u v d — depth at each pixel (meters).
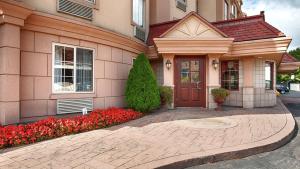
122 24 10.22
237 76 12.09
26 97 6.85
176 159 4.38
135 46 10.97
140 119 8.16
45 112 7.27
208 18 18.81
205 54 10.84
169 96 10.48
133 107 9.18
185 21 10.66
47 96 7.32
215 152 4.77
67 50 7.95
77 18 8.13
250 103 11.55
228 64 12.37
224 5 19.25
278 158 4.94
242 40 10.80
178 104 11.24
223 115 8.99
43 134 5.49
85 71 8.55
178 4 15.67
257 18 11.52
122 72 10.14
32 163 4.10
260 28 10.89
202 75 11.16
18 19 6.27
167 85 10.95
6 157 4.36
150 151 4.79
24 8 6.23
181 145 5.20
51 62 7.43
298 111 11.95
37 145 5.07
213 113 9.49
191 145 5.21
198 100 11.22
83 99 8.32
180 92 11.26
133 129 6.61
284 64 17.00
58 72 7.69
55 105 7.52
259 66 11.96
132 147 5.02
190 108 10.96
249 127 6.91
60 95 7.61
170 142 5.41
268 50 10.22
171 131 6.40
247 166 4.50
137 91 9.05
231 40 10.12
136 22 11.82
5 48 6.11
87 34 8.35
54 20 7.26
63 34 7.64
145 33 12.58
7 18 6.04
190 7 17.27
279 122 7.67
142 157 4.45
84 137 5.73
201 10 19.14
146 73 9.22
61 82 7.78
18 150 4.73
